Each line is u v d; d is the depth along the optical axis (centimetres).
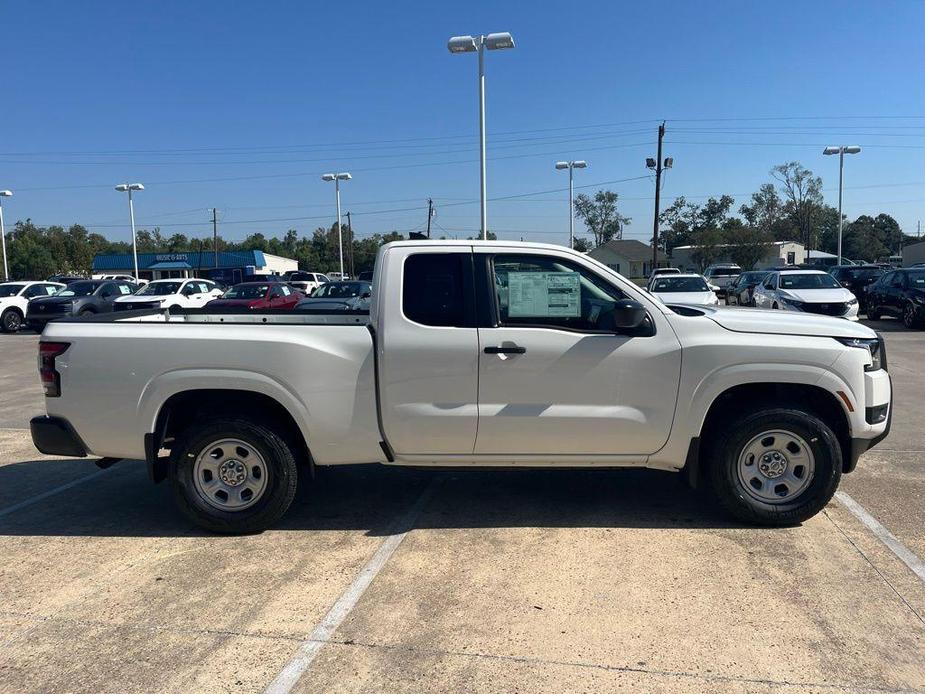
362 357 441
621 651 315
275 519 458
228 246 11962
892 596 361
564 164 3500
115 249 11994
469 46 2103
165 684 297
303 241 11462
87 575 402
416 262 446
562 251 447
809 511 445
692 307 492
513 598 365
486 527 465
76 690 294
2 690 294
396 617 348
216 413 454
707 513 483
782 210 8956
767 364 432
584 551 422
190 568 409
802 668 300
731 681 292
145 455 449
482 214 2211
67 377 446
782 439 444
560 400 439
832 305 1677
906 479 548
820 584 375
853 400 436
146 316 535
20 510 514
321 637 331
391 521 479
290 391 438
